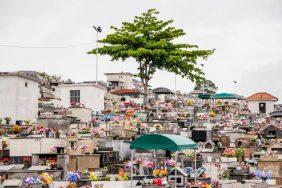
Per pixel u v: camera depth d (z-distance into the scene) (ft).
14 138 94.89
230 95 261.03
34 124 121.49
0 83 128.26
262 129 152.15
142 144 68.39
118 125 128.98
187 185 70.13
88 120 140.77
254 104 268.00
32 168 80.53
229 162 91.56
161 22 208.44
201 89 311.88
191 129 141.18
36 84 138.62
